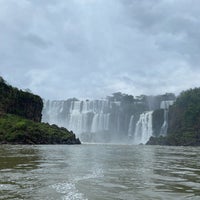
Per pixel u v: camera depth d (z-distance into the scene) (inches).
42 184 812.0
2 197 654.5
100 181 882.8
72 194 689.0
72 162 1509.6
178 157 2214.6
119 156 2127.2
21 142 5625.0
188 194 715.4
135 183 862.5
